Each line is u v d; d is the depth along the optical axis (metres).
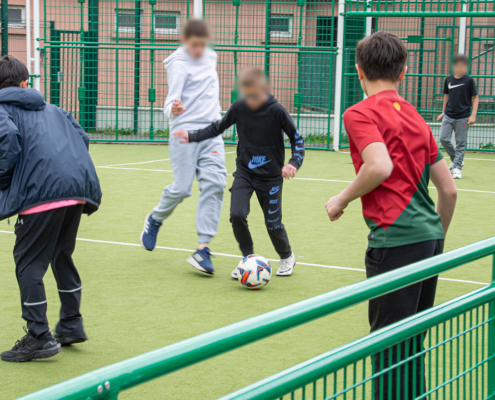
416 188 2.42
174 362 1.13
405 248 2.36
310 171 10.86
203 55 4.88
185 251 5.65
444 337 1.92
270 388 1.30
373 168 2.25
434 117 15.20
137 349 3.39
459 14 9.97
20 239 3.16
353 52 13.96
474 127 14.53
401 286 1.68
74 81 15.95
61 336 3.38
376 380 1.68
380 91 2.46
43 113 3.22
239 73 4.42
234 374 3.09
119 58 15.33
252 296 4.36
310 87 14.77
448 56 15.02
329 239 6.13
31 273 3.16
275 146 4.52
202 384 2.97
